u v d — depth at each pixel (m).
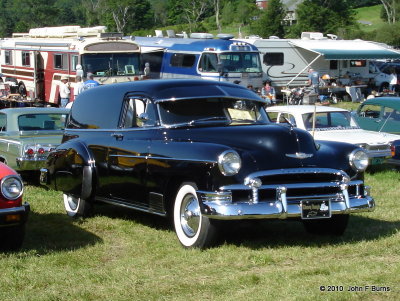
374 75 33.72
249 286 5.95
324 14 62.00
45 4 104.94
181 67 27.16
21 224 7.09
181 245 7.53
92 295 5.83
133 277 6.31
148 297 5.74
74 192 9.02
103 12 100.06
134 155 8.06
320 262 6.75
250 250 7.26
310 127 13.43
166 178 7.55
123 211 9.73
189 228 7.43
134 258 7.08
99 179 8.73
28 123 11.80
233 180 7.00
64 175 9.26
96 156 8.77
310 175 7.33
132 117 8.40
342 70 32.34
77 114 9.50
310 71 29.05
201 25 93.00
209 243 7.28
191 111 8.08
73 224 8.84
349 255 7.05
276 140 7.41
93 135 8.95
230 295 5.72
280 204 7.05
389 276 6.11
